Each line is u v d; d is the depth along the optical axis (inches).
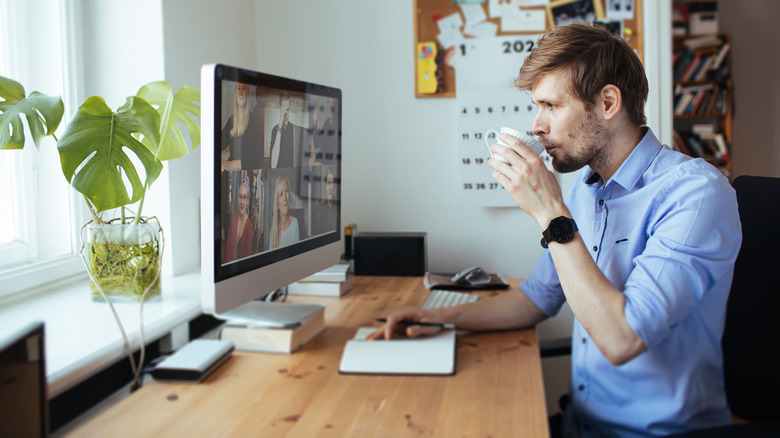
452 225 82.4
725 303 44.5
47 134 46.5
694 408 44.1
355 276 77.0
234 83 43.9
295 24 83.5
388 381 42.5
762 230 49.0
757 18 193.3
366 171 84.0
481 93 79.3
